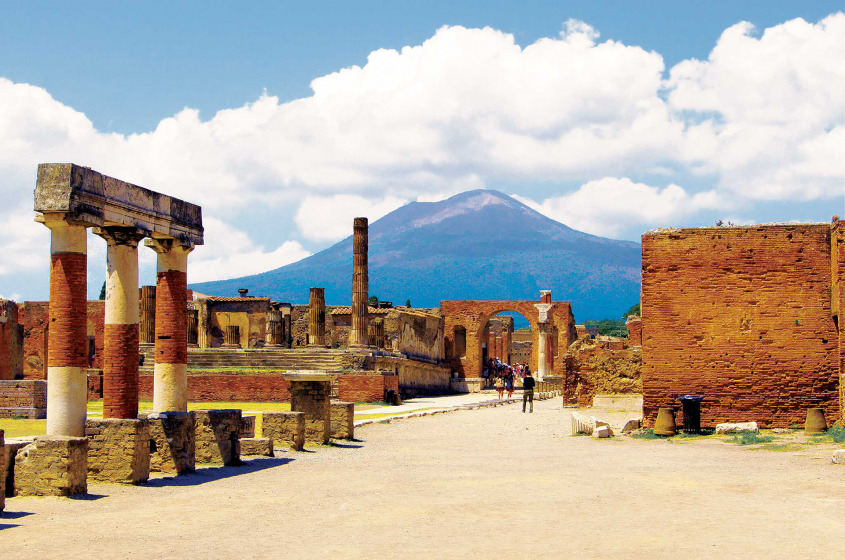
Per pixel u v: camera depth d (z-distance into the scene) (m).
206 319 75.00
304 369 59.69
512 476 21.69
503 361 106.62
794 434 29.31
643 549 12.81
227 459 24.64
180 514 16.56
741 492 18.05
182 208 24.30
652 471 21.91
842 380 29.38
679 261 31.55
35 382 42.28
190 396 55.53
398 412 47.75
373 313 74.56
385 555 12.76
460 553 12.79
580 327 109.44
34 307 70.56
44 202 19.20
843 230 29.33
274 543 13.77
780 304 30.83
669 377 31.47
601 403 41.44
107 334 21.70
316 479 21.77
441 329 87.75
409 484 20.55
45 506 17.41
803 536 13.55
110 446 20.39
